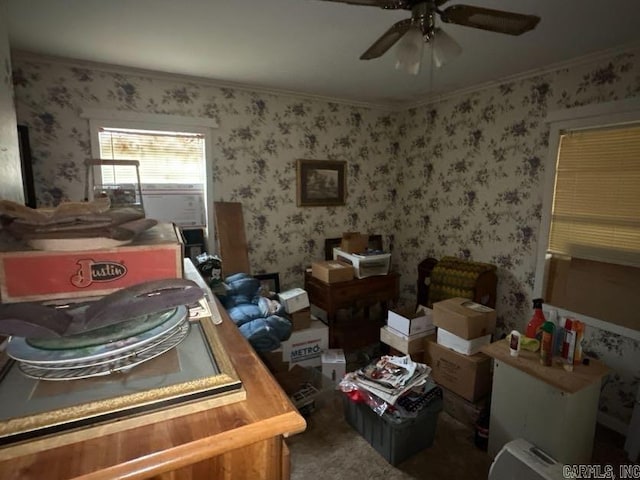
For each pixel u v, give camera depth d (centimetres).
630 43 199
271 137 309
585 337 233
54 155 239
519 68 244
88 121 245
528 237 262
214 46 207
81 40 199
